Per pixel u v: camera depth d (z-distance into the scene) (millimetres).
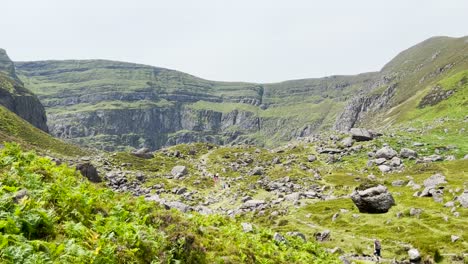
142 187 111688
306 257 28922
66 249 11602
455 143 131000
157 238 16750
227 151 162875
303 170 122500
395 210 64312
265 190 104250
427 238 49750
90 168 85125
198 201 99125
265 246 26406
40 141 168750
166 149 172750
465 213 56188
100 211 17438
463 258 42438
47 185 16359
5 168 17875
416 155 118062
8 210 12703
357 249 50219
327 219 68250
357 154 132375
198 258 17719
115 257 13102
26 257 10094
